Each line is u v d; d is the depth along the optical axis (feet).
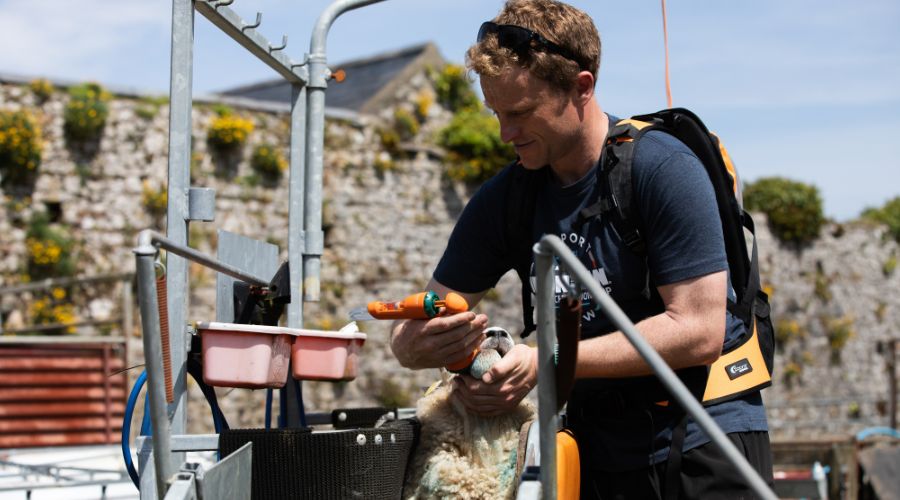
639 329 8.45
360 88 60.13
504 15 8.71
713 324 8.40
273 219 53.06
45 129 47.47
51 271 46.73
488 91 8.65
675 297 8.48
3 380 40.52
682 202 8.44
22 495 15.58
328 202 55.11
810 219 71.36
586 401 9.15
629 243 8.71
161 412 7.04
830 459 33.96
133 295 47.93
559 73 8.48
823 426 71.36
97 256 47.96
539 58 8.42
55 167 47.50
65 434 41.45
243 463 7.81
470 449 8.93
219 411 9.86
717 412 8.75
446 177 58.70
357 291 55.52
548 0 8.72
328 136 55.62
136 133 49.24
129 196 48.85
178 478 6.88
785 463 34.27
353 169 56.13
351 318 9.03
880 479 33.37
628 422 8.90
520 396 8.80
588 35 8.65
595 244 8.87
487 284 10.08
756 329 9.16
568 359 7.30
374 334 55.01
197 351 9.80
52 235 46.57
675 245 8.46
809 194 71.67
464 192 59.36
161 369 7.00
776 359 69.67
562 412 9.64
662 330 8.38
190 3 9.57
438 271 10.12
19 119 46.01
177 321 9.52
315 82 11.91
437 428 9.09
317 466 8.43
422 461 9.07
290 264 11.58
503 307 58.75
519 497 6.90
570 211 9.05
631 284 8.82
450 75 59.88
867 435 37.78
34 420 40.93
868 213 82.33
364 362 54.60
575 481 8.28
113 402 42.70
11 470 18.66
